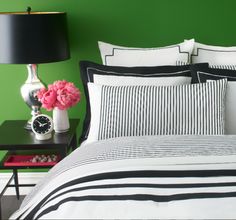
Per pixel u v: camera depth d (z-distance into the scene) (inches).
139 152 67.6
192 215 50.7
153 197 55.8
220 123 79.2
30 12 102.0
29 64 96.1
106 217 51.4
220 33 107.6
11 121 107.7
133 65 96.6
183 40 108.1
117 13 106.5
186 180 59.8
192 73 90.1
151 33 107.7
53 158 97.2
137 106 80.2
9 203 110.4
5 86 110.3
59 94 91.1
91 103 86.0
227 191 56.5
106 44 100.9
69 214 52.8
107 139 76.9
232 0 105.6
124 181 59.6
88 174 62.4
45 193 65.0
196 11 106.3
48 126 90.7
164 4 106.0
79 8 106.2
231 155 66.3
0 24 89.3
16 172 106.4
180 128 79.0
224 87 81.8
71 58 109.0
